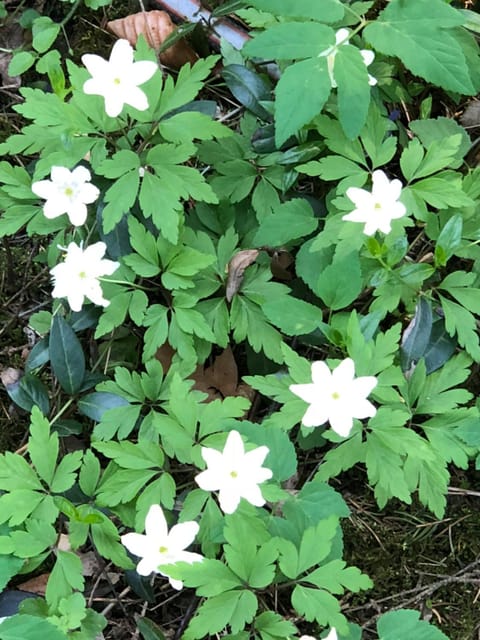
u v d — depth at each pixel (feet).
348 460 1.06
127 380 1.14
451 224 1.12
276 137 1.04
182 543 0.92
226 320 1.19
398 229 1.14
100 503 1.02
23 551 0.98
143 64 1.06
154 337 1.15
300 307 1.11
